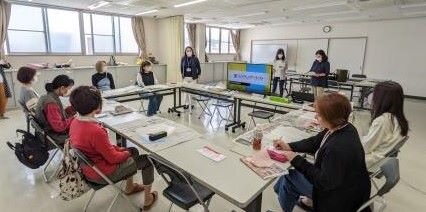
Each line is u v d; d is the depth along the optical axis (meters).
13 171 2.68
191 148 1.75
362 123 3.51
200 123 4.60
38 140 2.40
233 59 12.20
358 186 1.32
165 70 8.77
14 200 2.19
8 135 3.76
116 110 2.65
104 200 2.21
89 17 7.05
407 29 7.77
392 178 1.28
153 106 4.76
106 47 7.61
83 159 1.57
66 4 6.11
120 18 7.79
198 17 8.27
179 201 1.55
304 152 1.72
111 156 1.67
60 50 6.63
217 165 1.50
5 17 5.57
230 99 4.20
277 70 7.25
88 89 1.62
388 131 1.75
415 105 6.85
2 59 5.50
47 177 2.56
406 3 5.58
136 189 2.30
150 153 1.68
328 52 9.48
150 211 2.07
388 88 1.76
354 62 8.96
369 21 8.42
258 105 4.16
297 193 1.71
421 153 3.46
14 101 5.30
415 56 7.76
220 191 1.23
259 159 1.56
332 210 1.36
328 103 1.35
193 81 5.53
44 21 6.23
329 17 7.86
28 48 6.10
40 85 5.64
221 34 11.48
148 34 8.59
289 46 10.49
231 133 4.06
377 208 1.47
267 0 5.41
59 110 2.42
